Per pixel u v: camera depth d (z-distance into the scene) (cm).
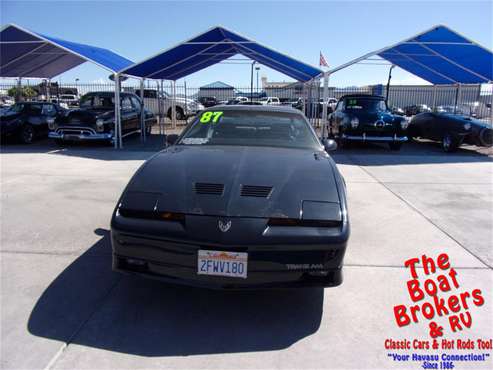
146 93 2255
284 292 310
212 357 233
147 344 244
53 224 454
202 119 432
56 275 329
